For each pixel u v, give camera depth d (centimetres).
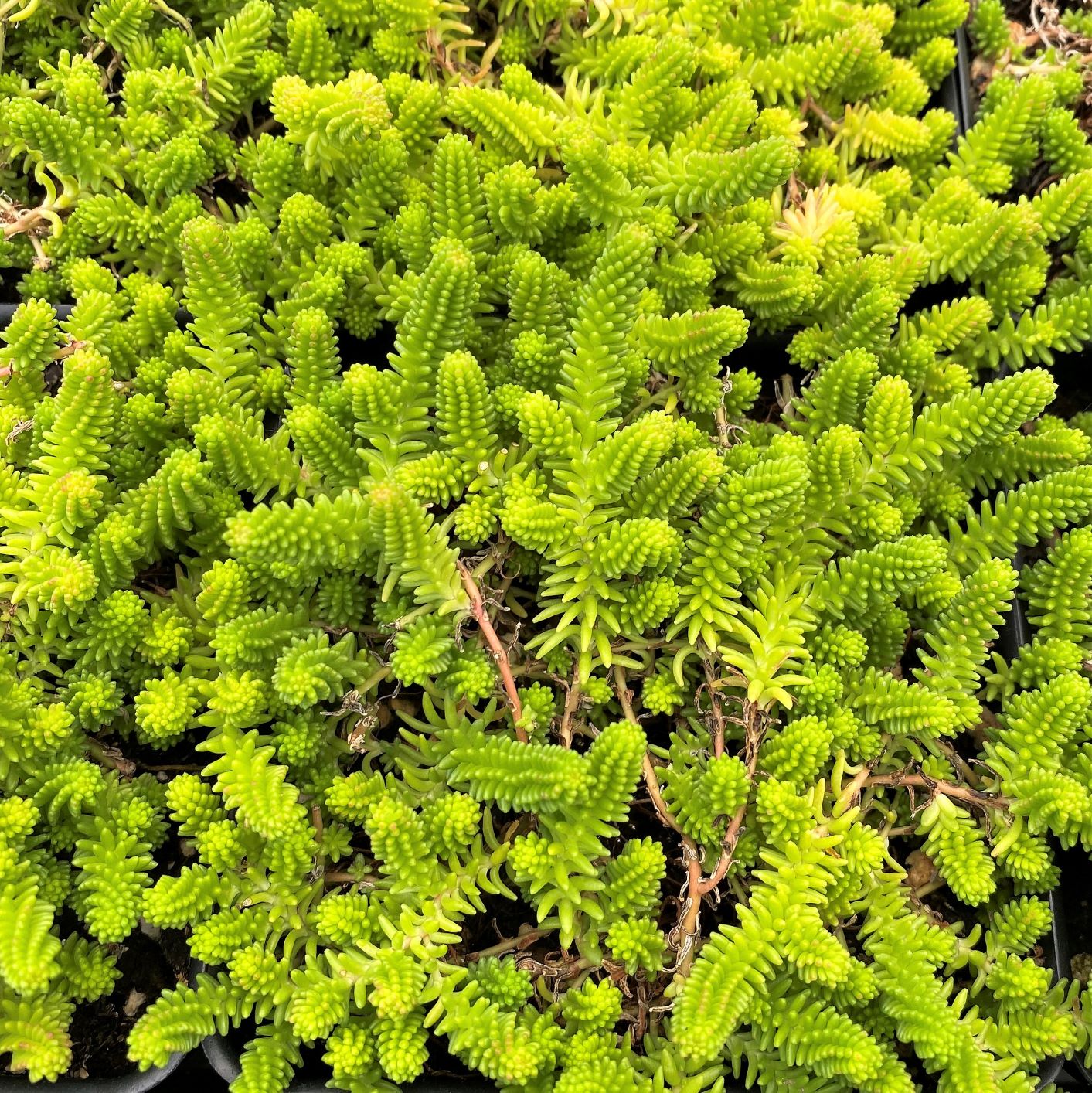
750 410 25
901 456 22
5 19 24
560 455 21
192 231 22
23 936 19
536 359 22
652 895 20
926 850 21
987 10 26
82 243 23
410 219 22
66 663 22
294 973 20
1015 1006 21
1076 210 24
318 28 24
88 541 21
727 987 20
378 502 20
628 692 22
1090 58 26
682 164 23
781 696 21
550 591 21
